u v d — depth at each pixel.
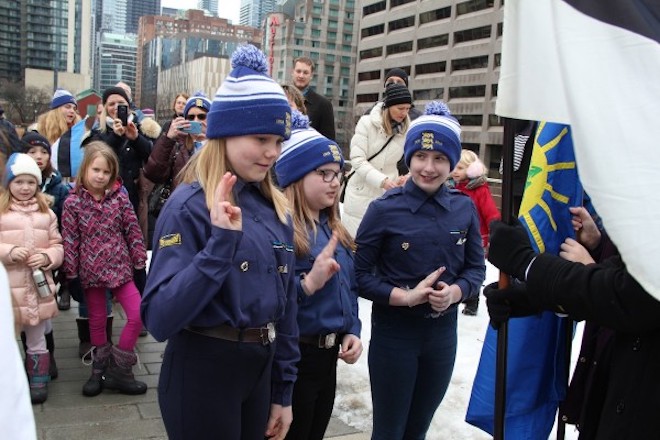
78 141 6.12
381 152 5.36
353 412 3.89
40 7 104.75
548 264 1.86
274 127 2.04
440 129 2.91
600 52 1.59
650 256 1.45
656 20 1.58
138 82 148.75
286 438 2.64
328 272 2.49
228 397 2.00
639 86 1.53
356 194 5.55
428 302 2.89
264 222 2.14
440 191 3.06
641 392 1.75
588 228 2.47
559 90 1.72
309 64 5.80
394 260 2.98
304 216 2.75
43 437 3.42
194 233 1.97
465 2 53.31
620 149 1.51
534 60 1.76
